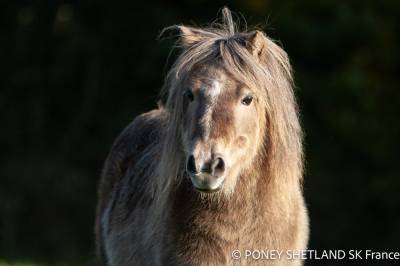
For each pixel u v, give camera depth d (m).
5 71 21.55
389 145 20.48
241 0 20.31
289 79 6.68
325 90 19.91
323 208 19.95
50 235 19.47
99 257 8.24
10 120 21.09
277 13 20.02
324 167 20.30
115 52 21.69
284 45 20.25
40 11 21.72
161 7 21.16
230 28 6.84
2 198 19.55
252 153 6.16
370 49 20.67
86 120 21.38
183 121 6.16
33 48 21.78
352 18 20.12
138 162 7.51
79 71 22.06
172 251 6.39
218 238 6.32
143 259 6.75
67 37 21.56
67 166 20.81
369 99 20.02
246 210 6.31
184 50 6.54
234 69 6.04
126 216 7.25
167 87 6.64
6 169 20.30
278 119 6.30
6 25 21.78
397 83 20.81
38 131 21.19
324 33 20.09
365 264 19.62
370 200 20.03
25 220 19.55
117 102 21.61
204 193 6.26
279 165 6.34
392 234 19.61
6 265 15.34
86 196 20.36
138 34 21.50
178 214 6.38
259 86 6.12
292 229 6.50
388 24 20.53
